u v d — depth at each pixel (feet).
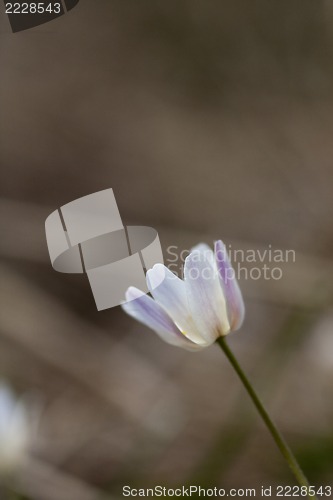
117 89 2.85
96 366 1.82
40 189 2.56
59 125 2.69
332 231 2.24
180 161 2.67
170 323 1.14
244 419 1.44
